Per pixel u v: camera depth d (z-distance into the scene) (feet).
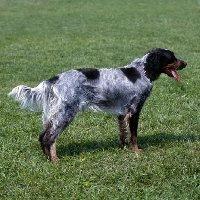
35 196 25.20
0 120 39.99
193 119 40.14
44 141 30.48
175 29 107.14
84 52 79.41
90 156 30.91
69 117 29.94
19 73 62.59
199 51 81.30
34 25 114.73
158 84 53.52
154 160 29.73
